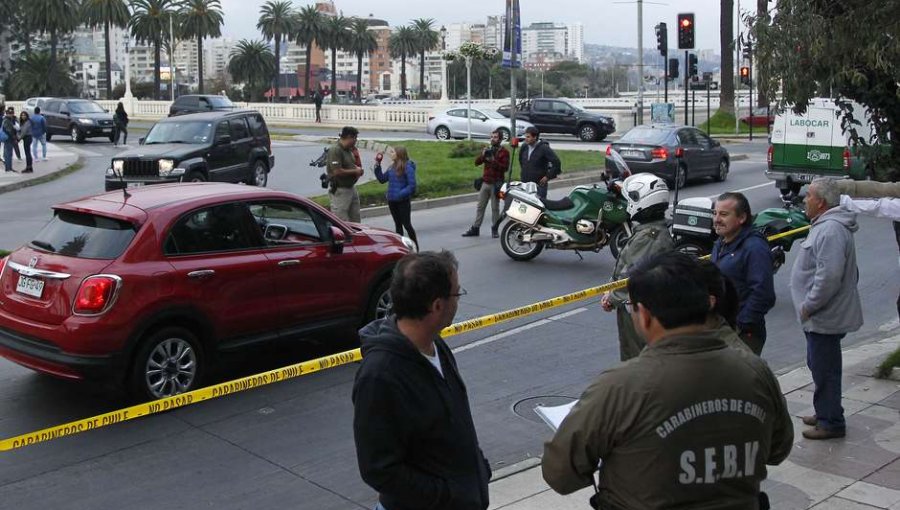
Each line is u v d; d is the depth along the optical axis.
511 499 5.64
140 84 129.12
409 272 3.31
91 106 40.47
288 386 8.09
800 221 12.40
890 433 6.60
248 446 6.71
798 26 7.36
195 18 92.69
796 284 6.40
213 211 7.88
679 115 56.28
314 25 107.69
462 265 13.66
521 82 150.62
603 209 13.23
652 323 3.02
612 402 2.90
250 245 8.07
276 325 8.24
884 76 7.52
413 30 133.12
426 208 20.23
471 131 39.56
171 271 7.39
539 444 6.80
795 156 20.41
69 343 7.00
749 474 2.94
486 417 7.38
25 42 124.25
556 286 12.24
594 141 40.25
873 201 6.43
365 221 18.11
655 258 3.12
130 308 7.13
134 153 19.61
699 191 22.64
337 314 8.78
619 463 2.92
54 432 4.37
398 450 3.19
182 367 7.59
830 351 6.35
